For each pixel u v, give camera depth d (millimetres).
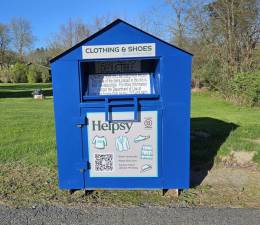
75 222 3617
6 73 60344
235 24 21812
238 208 3924
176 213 3793
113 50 4074
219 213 3783
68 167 4391
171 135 4262
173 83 4129
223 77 20609
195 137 7676
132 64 4434
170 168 4340
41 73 59094
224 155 6113
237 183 4805
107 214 3799
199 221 3590
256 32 21453
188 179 4359
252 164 5684
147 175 4363
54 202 4164
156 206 3998
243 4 21844
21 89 37094
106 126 4258
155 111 4203
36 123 10000
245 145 6676
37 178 5059
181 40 29297
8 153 6355
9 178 5066
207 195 4348
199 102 18406
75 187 4426
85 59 4113
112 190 4508
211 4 24062
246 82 15781
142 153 4316
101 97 4215
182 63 4078
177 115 4203
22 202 4172
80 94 4195
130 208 3951
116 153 4324
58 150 4359
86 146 4324
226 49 21859
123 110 4211
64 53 4113
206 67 24047
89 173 4387
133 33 4039
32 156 6184
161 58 4074
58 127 4297
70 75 4160
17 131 8594
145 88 4348
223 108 15133
